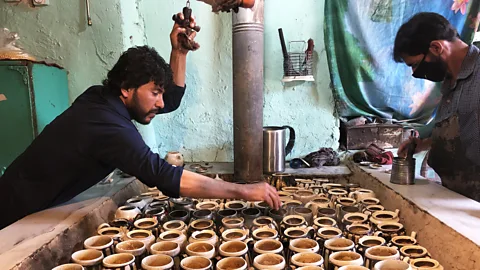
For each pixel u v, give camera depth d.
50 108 1.85
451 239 1.01
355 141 2.15
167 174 1.12
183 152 2.24
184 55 1.60
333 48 2.12
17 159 1.26
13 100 1.71
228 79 2.19
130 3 2.08
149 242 1.16
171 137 2.25
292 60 2.12
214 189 1.16
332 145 2.22
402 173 1.50
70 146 1.16
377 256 1.02
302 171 1.99
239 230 1.21
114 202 1.46
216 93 2.21
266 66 2.16
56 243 1.03
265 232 1.20
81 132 1.15
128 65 1.18
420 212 1.20
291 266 0.98
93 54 2.01
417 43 1.33
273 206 1.24
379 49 2.09
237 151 1.88
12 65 1.69
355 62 2.09
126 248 1.12
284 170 1.99
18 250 0.93
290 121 2.21
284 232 1.19
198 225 1.29
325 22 2.11
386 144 2.14
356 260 0.99
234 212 1.42
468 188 1.37
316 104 2.19
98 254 1.05
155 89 1.21
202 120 2.22
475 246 0.91
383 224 1.26
